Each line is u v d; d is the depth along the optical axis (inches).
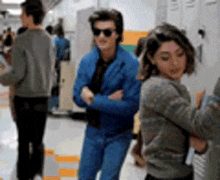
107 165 67.2
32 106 95.5
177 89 44.8
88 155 70.3
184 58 45.9
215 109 40.3
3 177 116.6
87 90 69.4
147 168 46.8
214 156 74.3
